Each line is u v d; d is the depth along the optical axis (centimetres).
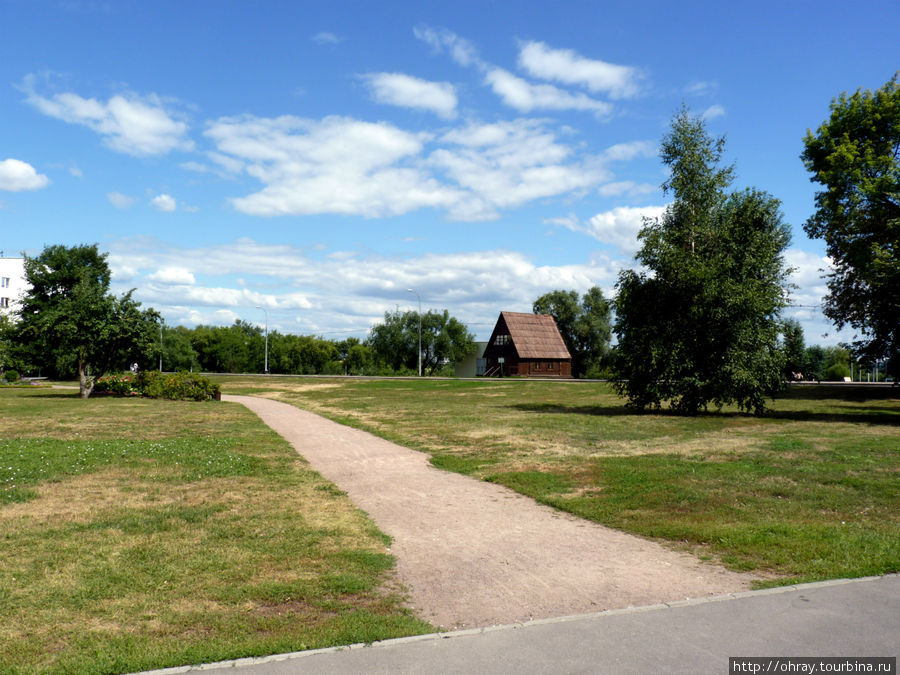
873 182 2789
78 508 890
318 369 10738
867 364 3291
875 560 639
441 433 1817
